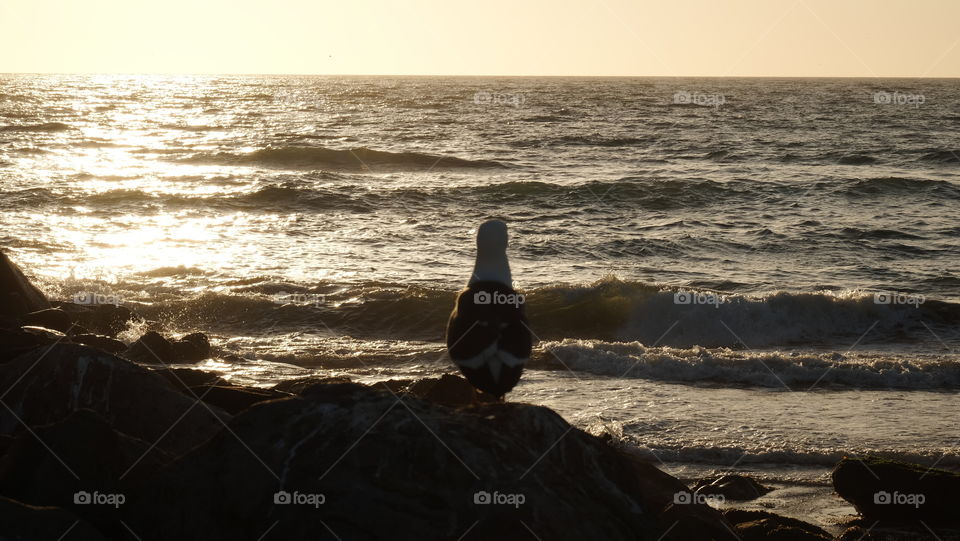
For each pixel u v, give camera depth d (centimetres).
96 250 2325
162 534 494
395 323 1702
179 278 2002
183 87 17862
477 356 536
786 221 2909
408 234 2638
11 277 1400
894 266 2320
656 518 548
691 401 1252
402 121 7388
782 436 1098
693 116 8194
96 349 741
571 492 507
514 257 2348
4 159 4528
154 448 604
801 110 9319
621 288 1825
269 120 7569
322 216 2950
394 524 471
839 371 1398
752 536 736
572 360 1459
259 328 1684
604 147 5288
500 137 5816
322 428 512
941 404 1260
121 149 5081
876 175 4003
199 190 3419
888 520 855
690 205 3238
